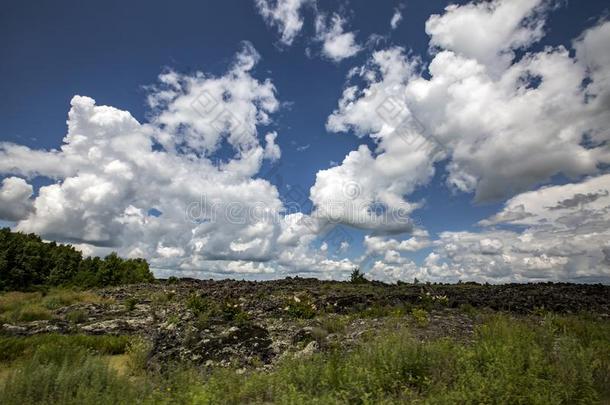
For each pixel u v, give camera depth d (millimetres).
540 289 25969
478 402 6391
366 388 7109
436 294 22484
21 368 8484
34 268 46469
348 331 13609
